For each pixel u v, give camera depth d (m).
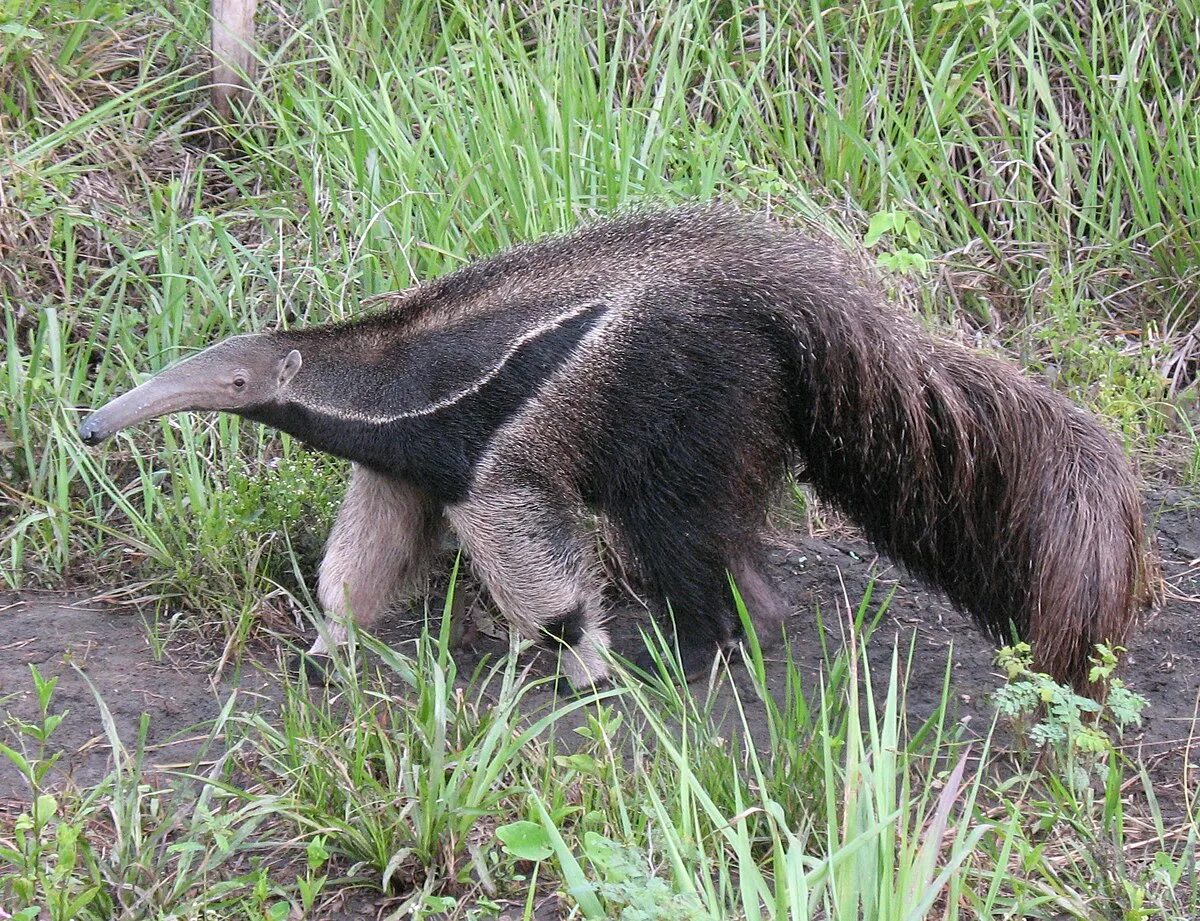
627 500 7.80
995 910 5.91
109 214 10.76
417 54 12.03
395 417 7.57
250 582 8.36
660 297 7.49
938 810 5.35
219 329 10.09
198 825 6.02
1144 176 11.66
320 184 11.03
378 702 7.23
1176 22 12.44
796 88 12.22
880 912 5.06
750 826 6.35
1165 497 10.02
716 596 8.00
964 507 7.60
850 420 7.61
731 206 8.06
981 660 8.40
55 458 9.24
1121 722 6.97
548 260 7.80
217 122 11.70
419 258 10.24
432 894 6.05
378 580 8.12
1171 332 11.39
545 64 11.42
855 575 9.38
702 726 6.90
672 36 11.79
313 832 6.20
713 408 7.53
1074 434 7.38
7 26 10.88
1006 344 11.11
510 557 7.72
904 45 12.34
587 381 7.52
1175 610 8.85
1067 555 7.11
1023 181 11.83
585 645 7.90
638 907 5.03
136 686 7.70
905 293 10.91
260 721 6.69
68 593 8.70
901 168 11.62
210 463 9.24
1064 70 12.08
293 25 12.22
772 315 7.50
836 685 6.97
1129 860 6.36
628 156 10.48
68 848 5.59
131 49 12.06
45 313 9.79
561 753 7.21
